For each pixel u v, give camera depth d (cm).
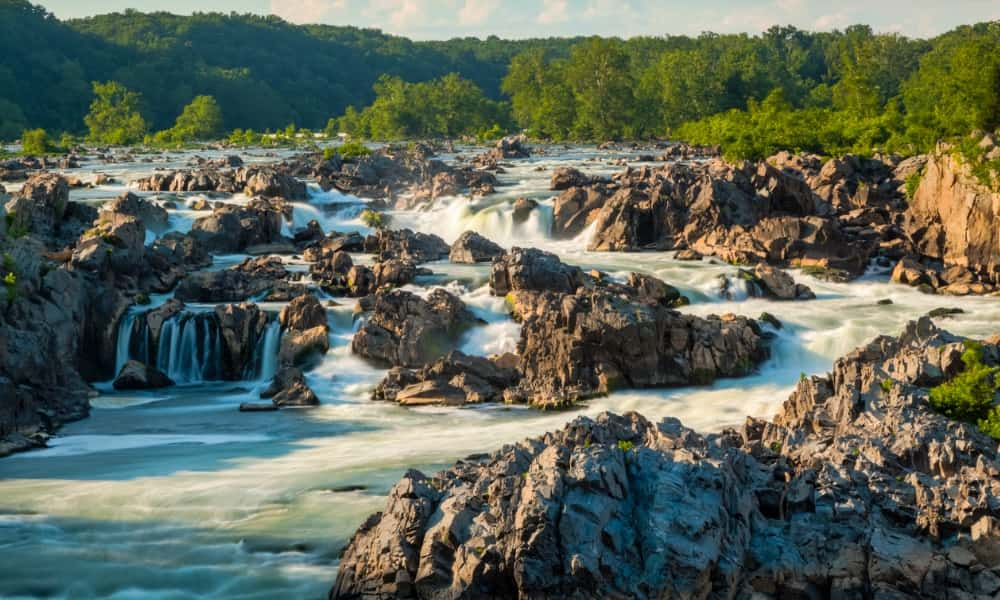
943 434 4209
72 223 9650
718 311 7781
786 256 9081
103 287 7431
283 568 3862
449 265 8956
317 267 8462
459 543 3528
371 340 7000
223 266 8962
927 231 9212
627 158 16612
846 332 7044
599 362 6512
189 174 12244
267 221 9994
